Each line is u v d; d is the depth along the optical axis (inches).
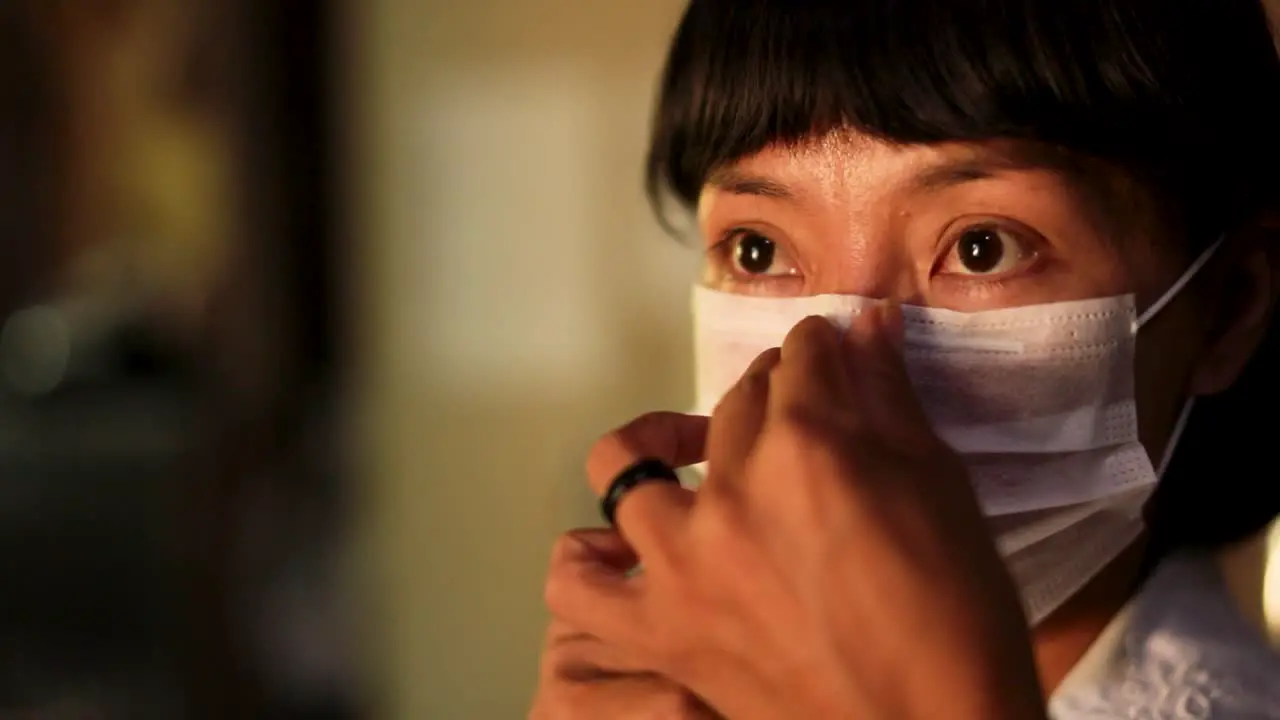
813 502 13.7
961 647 13.1
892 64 17.2
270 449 37.3
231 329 37.3
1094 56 17.1
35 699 36.7
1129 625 18.3
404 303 36.6
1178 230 18.0
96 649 36.8
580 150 33.6
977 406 17.7
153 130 37.7
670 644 14.6
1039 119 17.0
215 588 36.9
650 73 32.4
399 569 37.6
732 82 18.5
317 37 36.4
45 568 36.8
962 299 17.9
